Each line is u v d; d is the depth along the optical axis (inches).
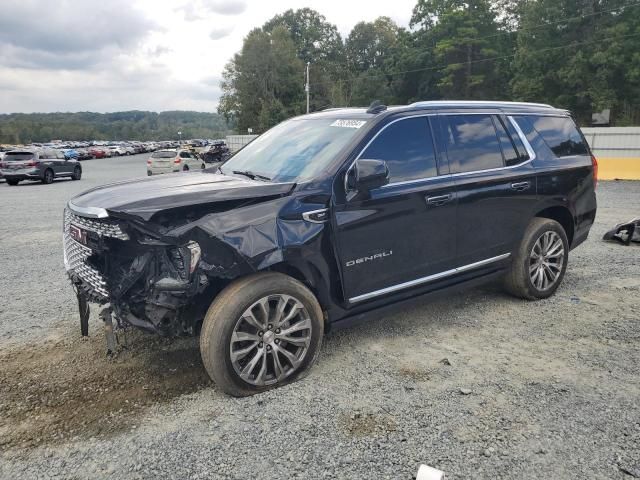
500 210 181.9
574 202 210.1
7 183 956.0
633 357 152.9
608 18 1763.0
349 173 145.7
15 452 112.5
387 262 153.9
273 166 161.9
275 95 3139.8
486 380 140.1
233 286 130.0
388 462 106.7
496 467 104.5
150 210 122.2
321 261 139.3
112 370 149.4
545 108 212.4
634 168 718.5
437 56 2464.3
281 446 112.7
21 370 150.0
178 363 153.2
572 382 138.3
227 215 128.6
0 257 300.0
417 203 157.6
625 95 1744.6
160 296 124.2
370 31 4119.1
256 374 135.5
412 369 147.4
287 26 4136.3
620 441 112.2
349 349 161.5
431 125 167.9
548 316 187.0
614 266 252.2
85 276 140.9
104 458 109.9
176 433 118.3
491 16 2448.3
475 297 209.0
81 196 148.9
